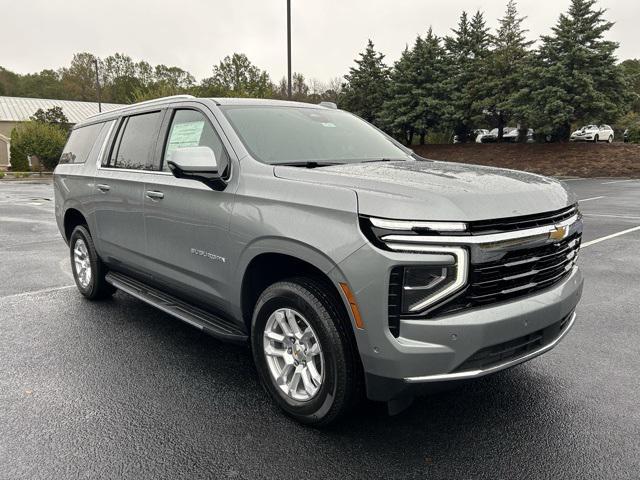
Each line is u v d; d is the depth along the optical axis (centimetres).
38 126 4325
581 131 3519
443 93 3359
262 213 307
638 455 276
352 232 261
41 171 4231
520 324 267
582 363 392
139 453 280
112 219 469
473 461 271
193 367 391
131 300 564
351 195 267
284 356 316
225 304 350
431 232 246
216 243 344
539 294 285
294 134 380
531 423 308
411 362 252
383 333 254
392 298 253
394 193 261
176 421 313
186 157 323
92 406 331
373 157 394
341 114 462
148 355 413
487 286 259
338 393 282
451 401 335
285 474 262
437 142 3700
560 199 298
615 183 2184
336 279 268
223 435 297
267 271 336
